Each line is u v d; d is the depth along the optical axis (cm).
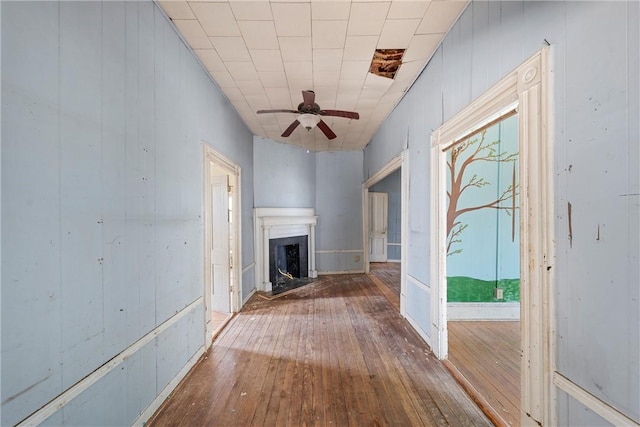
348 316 376
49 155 115
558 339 130
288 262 589
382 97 360
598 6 109
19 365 103
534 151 141
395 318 367
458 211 358
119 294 156
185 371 234
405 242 355
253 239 491
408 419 183
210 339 286
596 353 112
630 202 99
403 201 357
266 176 525
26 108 105
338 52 263
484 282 356
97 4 141
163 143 206
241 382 225
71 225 125
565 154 125
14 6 101
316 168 645
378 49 258
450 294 358
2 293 97
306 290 509
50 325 115
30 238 107
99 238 142
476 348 282
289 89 335
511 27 159
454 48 226
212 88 309
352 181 646
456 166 358
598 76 109
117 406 154
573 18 120
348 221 648
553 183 131
